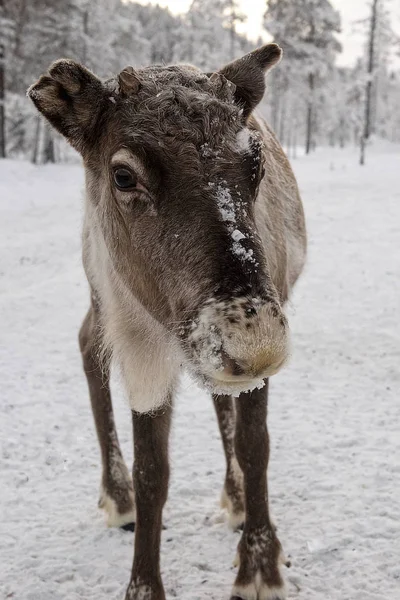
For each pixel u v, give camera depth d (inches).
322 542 59.9
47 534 63.2
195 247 42.5
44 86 49.7
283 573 56.6
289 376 98.7
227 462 65.4
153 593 53.8
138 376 53.7
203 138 44.1
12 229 242.8
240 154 44.3
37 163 482.9
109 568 59.2
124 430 82.9
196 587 56.9
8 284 168.7
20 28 463.2
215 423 83.7
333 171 390.6
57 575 58.5
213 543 61.9
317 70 645.3
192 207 43.0
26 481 71.2
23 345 119.9
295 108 808.3
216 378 41.6
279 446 76.0
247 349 40.3
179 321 43.8
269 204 58.7
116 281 53.4
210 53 719.7
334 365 102.5
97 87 49.3
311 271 160.7
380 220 221.3
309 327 120.4
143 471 54.3
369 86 564.1
